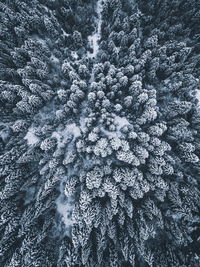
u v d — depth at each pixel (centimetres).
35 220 2952
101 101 3155
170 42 3275
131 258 2759
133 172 2852
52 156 3083
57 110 3234
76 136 3275
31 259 2698
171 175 3059
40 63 3033
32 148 3042
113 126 3084
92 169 3039
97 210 2795
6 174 2902
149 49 3234
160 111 3262
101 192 2795
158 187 2942
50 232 3092
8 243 2808
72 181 2902
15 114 3238
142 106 3216
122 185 2838
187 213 2862
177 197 2839
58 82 3312
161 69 3272
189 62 3266
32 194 3098
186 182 3064
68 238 3088
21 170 2972
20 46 3250
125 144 2931
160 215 2833
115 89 3094
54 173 2959
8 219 2805
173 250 3022
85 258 2639
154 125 3080
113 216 2966
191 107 3219
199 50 3338
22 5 3222
